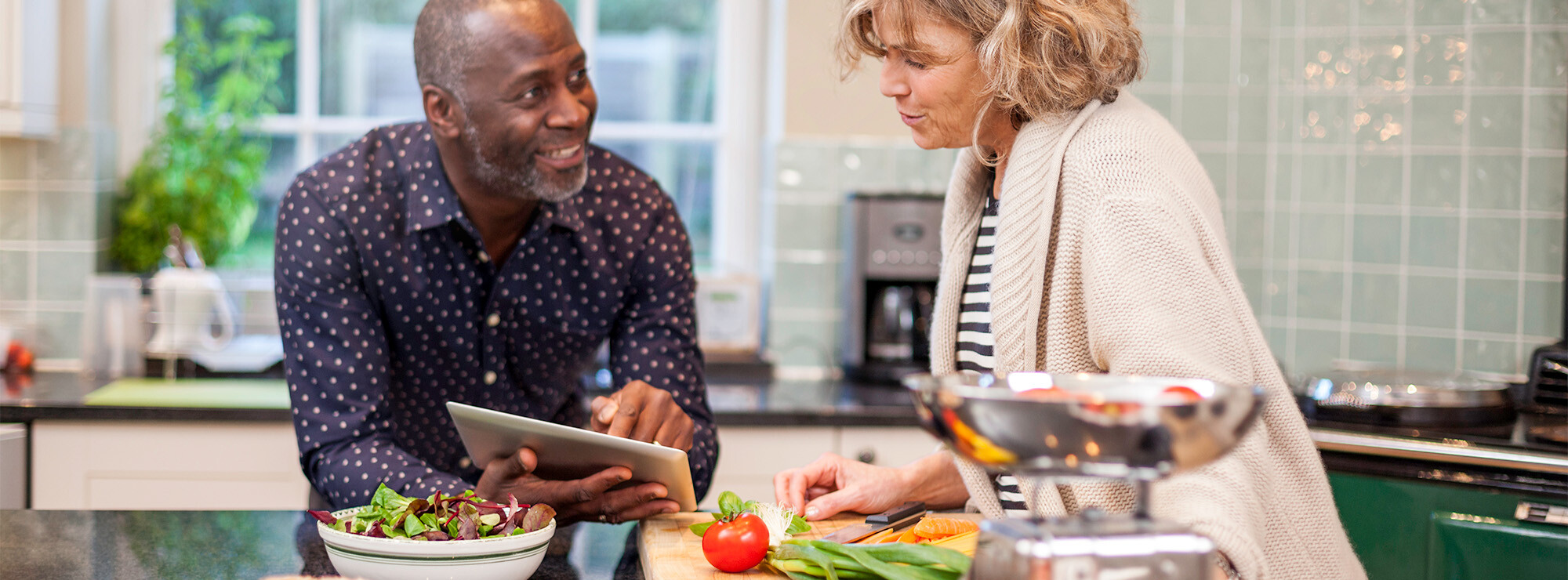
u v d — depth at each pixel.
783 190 3.08
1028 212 1.11
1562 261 2.64
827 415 2.59
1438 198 2.77
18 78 2.73
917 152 3.10
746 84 3.34
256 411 2.52
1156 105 3.02
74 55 2.99
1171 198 1.02
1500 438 2.10
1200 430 0.72
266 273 3.13
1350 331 2.91
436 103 1.39
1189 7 3.00
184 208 3.09
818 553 1.09
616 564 1.28
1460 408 2.25
